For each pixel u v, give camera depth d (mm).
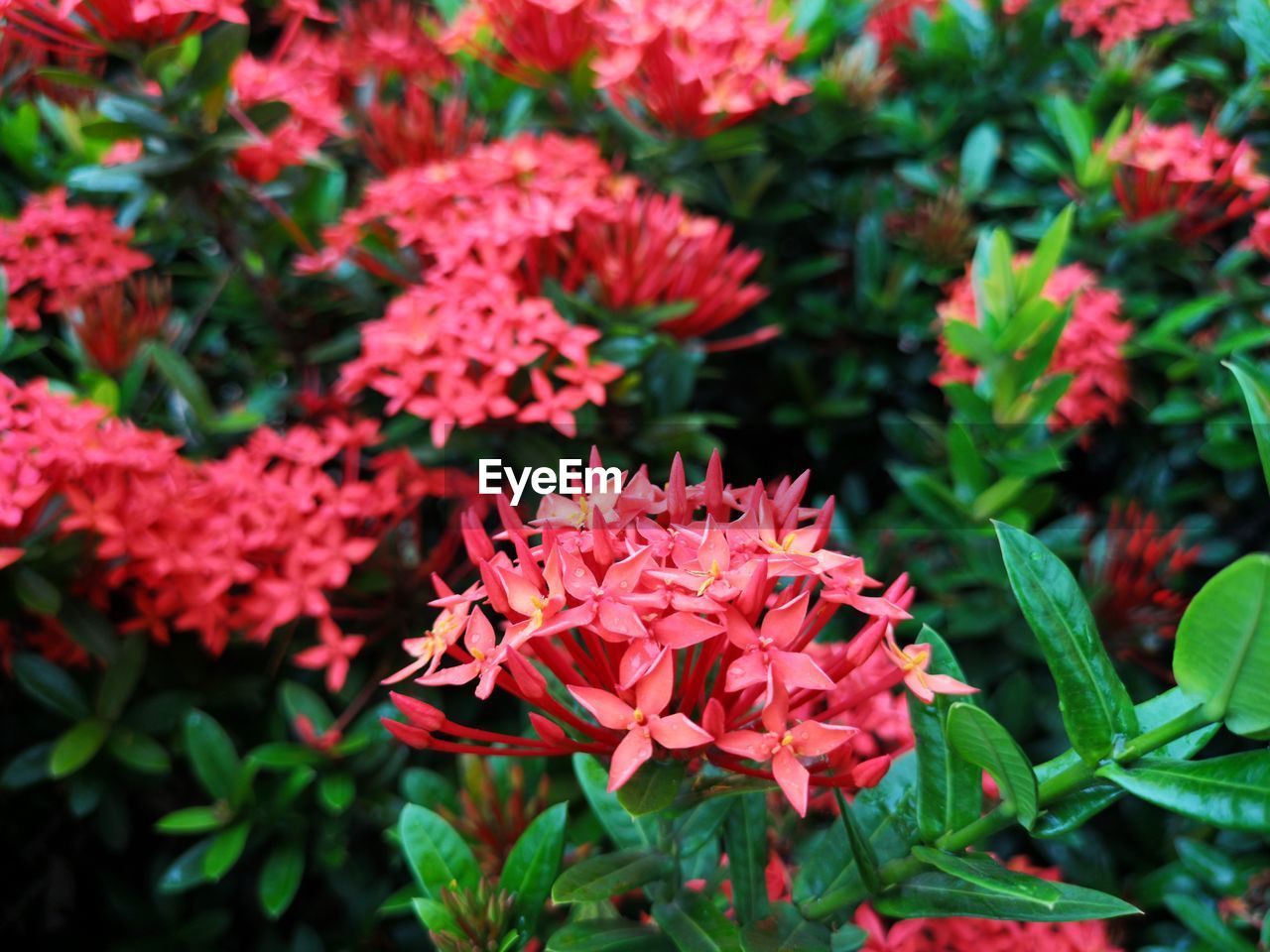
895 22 581
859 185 556
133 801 434
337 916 445
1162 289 520
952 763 228
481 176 407
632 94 454
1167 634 434
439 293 368
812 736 207
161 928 415
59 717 397
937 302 531
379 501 388
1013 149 556
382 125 466
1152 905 432
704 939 244
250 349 511
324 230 432
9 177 489
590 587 215
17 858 433
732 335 532
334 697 419
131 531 346
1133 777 203
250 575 363
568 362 381
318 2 603
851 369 531
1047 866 455
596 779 305
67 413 343
